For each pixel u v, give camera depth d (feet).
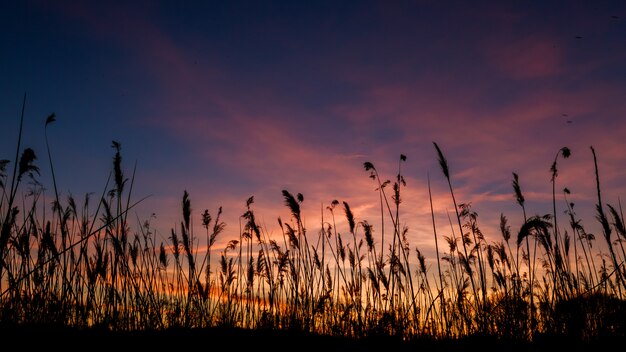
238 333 19.80
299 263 23.99
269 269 23.24
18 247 17.56
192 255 21.58
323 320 22.75
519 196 21.71
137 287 19.02
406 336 20.42
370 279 23.04
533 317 19.94
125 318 18.98
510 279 21.76
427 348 18.48
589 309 19.30
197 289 21.53
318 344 19.02
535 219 19.08
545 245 21.16
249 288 23.45
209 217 22.33
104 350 15.49
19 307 17.58
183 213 21.71
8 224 15.55
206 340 18.28
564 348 17.53
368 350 18.30
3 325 16.38
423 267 24.23
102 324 18.13
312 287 23.59
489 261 23.59
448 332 20.84
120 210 19.22
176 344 17.28
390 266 23.08
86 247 18.86
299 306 23.03
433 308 22.18
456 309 22.13
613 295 19.48
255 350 17.44
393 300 21.71
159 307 20.34
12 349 14.43
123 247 19.19
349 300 23.68
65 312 17.94
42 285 18.30
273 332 20.66
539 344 18.24
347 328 21.40
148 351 16.02
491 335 19.44
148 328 19.12
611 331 18.51
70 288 17.58
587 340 18.24
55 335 16.24
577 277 21.61
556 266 20.74
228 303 22.85
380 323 20.38
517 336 19.06
